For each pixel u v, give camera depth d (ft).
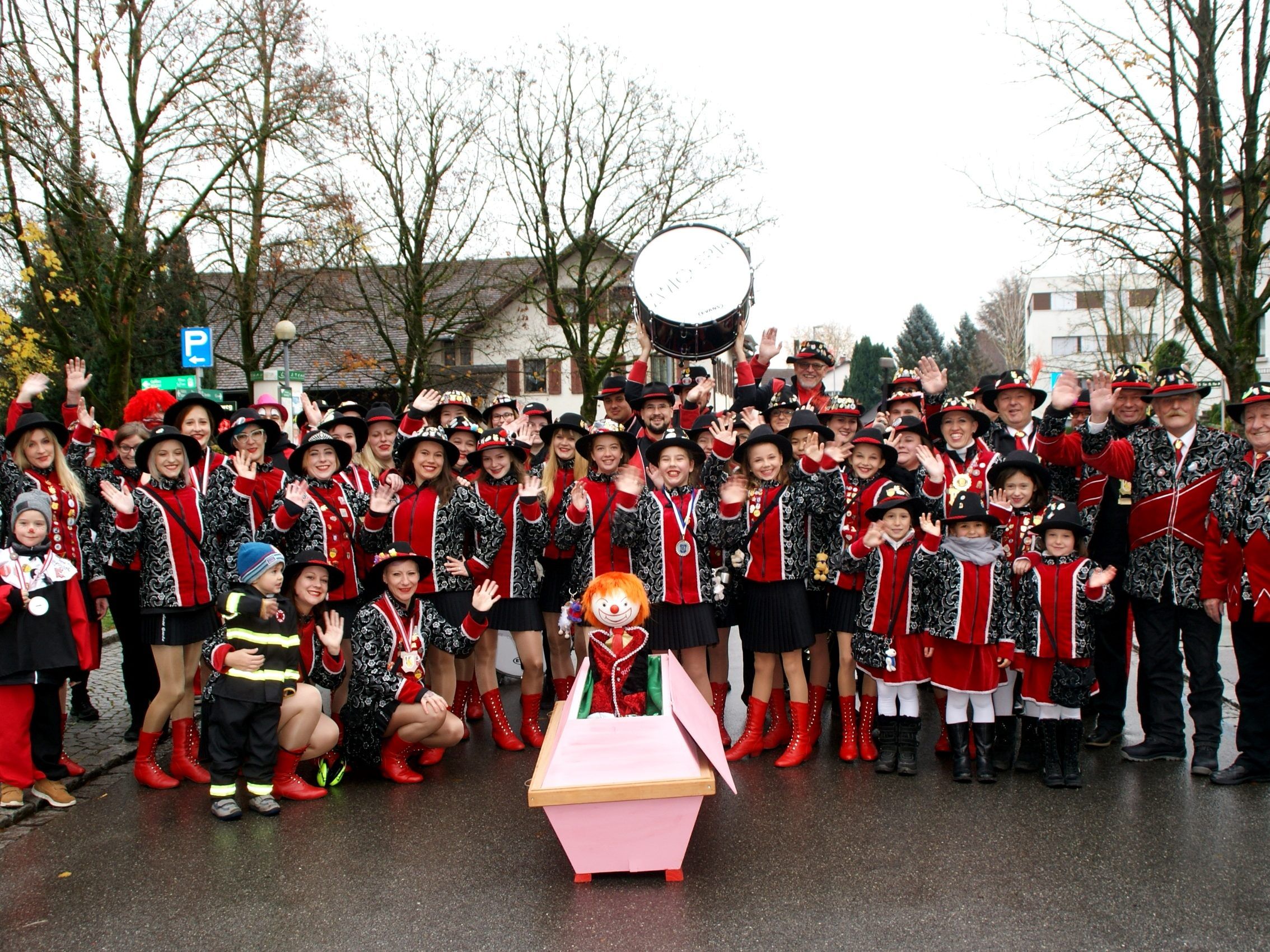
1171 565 19.36
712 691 22.81
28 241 44.52
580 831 14.55
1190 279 39.01
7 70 44.65
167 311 79.15
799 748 20.62
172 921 13.82
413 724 19.83
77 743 23.08
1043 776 18.95
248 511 21.06
